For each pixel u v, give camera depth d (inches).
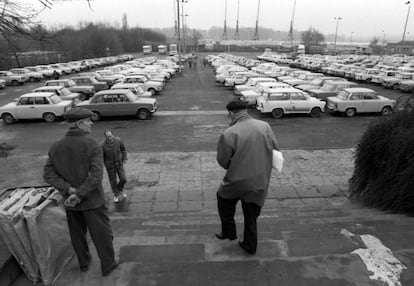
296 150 428.8
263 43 4598.9
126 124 622.5
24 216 109.0
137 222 180.5
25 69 1440.7
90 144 106.1
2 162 382.3
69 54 2167.8
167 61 1867.6
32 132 580.4
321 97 778.2
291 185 310.2
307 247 128.2
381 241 131.9
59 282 113.4
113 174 271.0
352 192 251.9
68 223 113.7
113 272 116.1
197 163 382.9
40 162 381.1
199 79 1419.8
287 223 155.7
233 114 115.7
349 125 595.2
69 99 743.1
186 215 203.9
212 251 127.6
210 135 532.7
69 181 106.8
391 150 201.2
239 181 113.2
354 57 2358.5
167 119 658.8
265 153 113.0
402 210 186.9
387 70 1241.4
